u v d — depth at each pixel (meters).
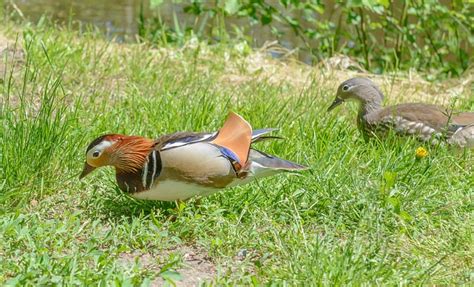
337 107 14.66
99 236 9.62
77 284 8.45
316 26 22.06
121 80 15.36
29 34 16.92
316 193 10.65
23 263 8.88
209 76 16.14
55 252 9.27
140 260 9.34
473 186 11.34
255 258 9.47
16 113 12.97
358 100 13.62
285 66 17.95
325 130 12.65
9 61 15.44
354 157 11.77
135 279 8.58
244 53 17.98
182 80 15.52
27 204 10.47
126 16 21.81
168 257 9.38
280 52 19.34
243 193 10.55
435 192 10.87
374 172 11.35
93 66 15.60
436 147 12.30
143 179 9.95
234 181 9.98
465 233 9.83
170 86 15.05
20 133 10.98
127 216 10.30
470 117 12.93
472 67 19.53
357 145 12.57
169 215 10.30
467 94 16.75
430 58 20.06
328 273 8.71
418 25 20.00
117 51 16.91
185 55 17.42
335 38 20.19
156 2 17.89
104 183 10.88
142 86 15.04
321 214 10.36
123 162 9.98
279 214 10.39
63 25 19.70
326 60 18.42
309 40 21.27
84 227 9.91
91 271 8.72
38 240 9.36
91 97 13.63
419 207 10.54
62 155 11.09
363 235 9.95
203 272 9.22
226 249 9.55
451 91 17.05
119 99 14.11
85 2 22.92
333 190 10.71
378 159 11.80
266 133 10.95
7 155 10.70
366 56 19.67
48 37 16.77
